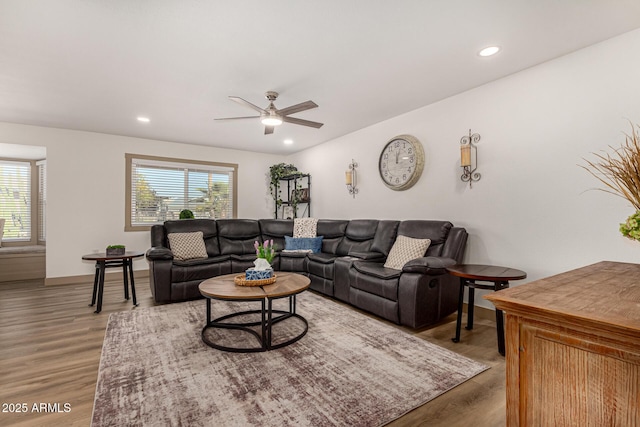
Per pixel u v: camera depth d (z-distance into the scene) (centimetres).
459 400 170
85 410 162
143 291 417
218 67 266
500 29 214
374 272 305
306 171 613
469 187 323
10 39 220
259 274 269
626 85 220
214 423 150
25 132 435
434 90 322
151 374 196
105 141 490
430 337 258
